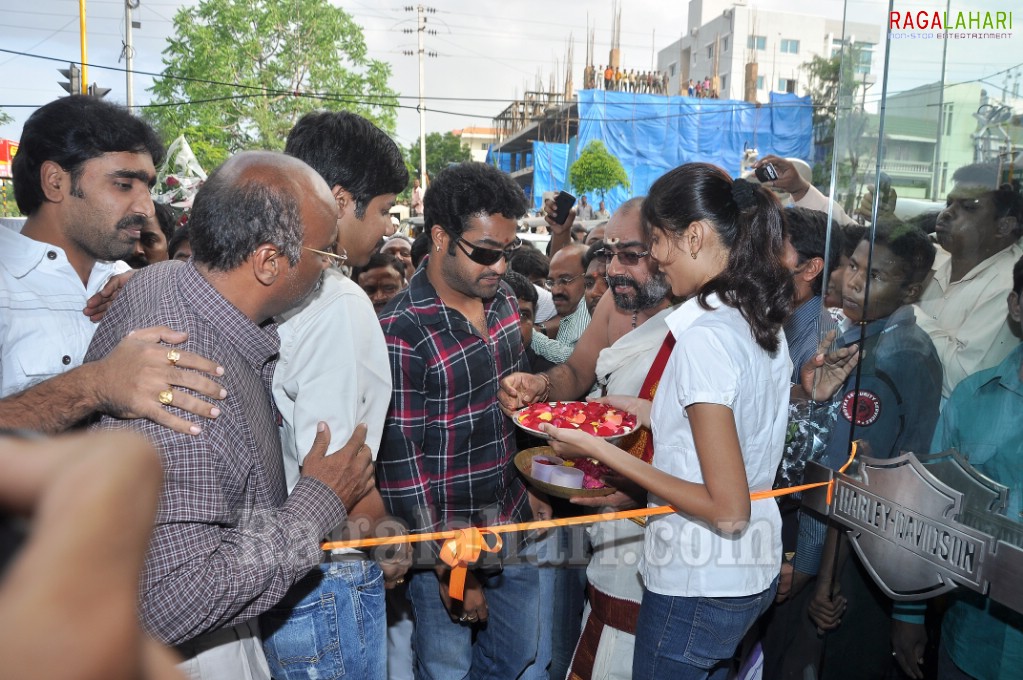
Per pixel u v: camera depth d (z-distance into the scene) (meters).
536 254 3.93
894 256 1.46
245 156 1.28
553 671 2.37
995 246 1.38
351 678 1.53
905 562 1.42
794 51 29.77
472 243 1.81
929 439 1.43
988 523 1.29
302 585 1.48
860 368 1.54
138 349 1.14
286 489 1.47
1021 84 1.35
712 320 1.42
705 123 19.16
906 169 1.44
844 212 1.71
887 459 1.46
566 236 3.89
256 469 1.27
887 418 1.50
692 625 1.52
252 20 26.39
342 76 27.66
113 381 1.11
